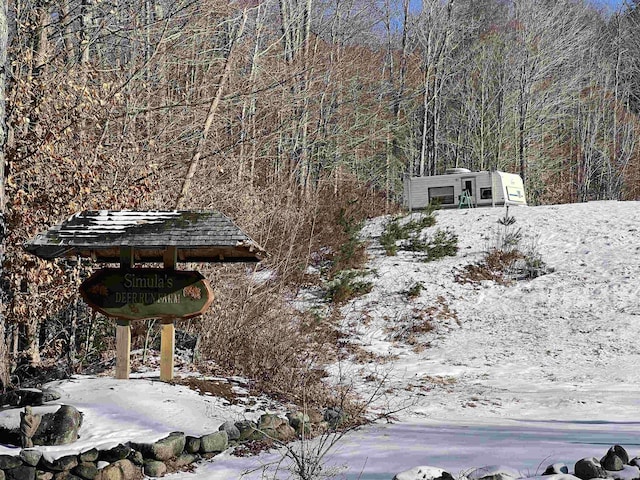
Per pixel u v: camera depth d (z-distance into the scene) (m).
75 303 12.52
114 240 9.23
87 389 9.20
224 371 11.62
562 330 20.97
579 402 13.30
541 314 22.30
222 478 7.25
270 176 22.23
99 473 7.11
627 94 59.06
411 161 48.12
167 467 7.52
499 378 16.45
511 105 49.22
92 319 13.33
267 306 14.09
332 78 31.11
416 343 20.36
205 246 9.16
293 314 15.53
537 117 50.09
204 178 17.02
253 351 12.02
